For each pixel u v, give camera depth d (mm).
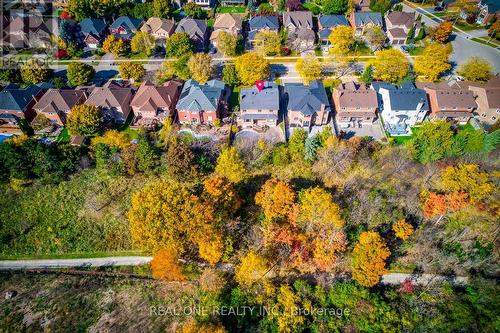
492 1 135625
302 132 85062
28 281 69500
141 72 107875
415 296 63531
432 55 102750
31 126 94375
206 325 57719
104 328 62562
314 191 66375
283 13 133625
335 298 62344
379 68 102062
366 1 139500
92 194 81250
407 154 82438
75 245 74500
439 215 70750
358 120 95875
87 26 128250
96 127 90125
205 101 92688
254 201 77125
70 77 106250
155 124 95312
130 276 69938
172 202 64062
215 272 67312
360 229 68875
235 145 88625
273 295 62531
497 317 58812
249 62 100812
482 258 67250
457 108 92875
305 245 66625
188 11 137250
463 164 73625
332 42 112562
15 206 80062
